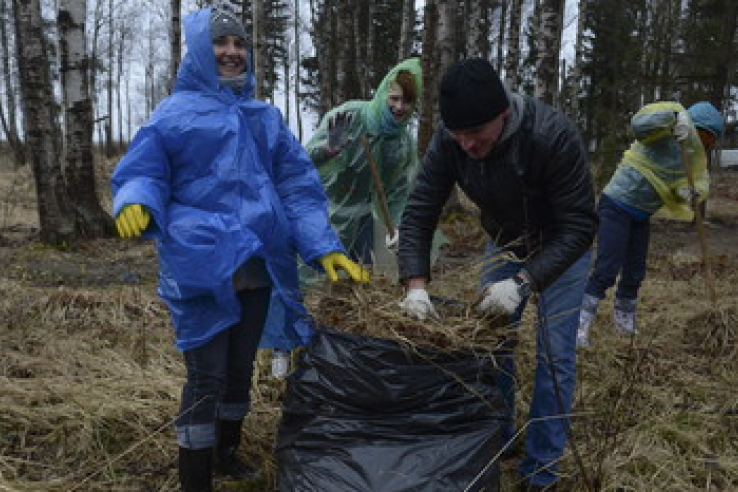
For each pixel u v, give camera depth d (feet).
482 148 7.47
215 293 7.45
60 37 27.22
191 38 7.71
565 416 7.68
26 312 15.12
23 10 25.55
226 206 7.66
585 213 7.66
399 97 12.08
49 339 13.42
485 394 7.38
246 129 7.95
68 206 26.96
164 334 13.99
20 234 30.04
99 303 15.88
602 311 16.48
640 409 10.80
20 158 77.05
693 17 56.70
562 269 7.63
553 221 8.27
